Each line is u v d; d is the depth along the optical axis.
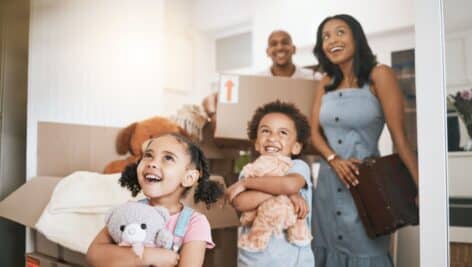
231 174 1.79
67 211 1.49
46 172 1.94
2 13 2.16
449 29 1.12
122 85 2.09
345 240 1.54
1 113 2.12
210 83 1.95
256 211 1.48
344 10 1.59
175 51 2.03
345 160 1.55
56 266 1.59
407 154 1.45
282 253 1.45
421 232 1.13
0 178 2.10
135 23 2.08
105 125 2.06
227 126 1.68
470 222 1.07
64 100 2.00
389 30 1.50
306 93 1.65
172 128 1.91
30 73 1.94
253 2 1.84
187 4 2.02
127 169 1.15
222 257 1.56
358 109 1.54
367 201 1.50
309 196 1.52
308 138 1.62
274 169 1.51
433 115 1.12
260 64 1.82
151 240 0.99
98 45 2.06
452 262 1.08
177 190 1.08
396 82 1.48
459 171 1.09
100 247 1.01
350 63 1.57
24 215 1.60
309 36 1.68
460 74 1.11
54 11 1.99
